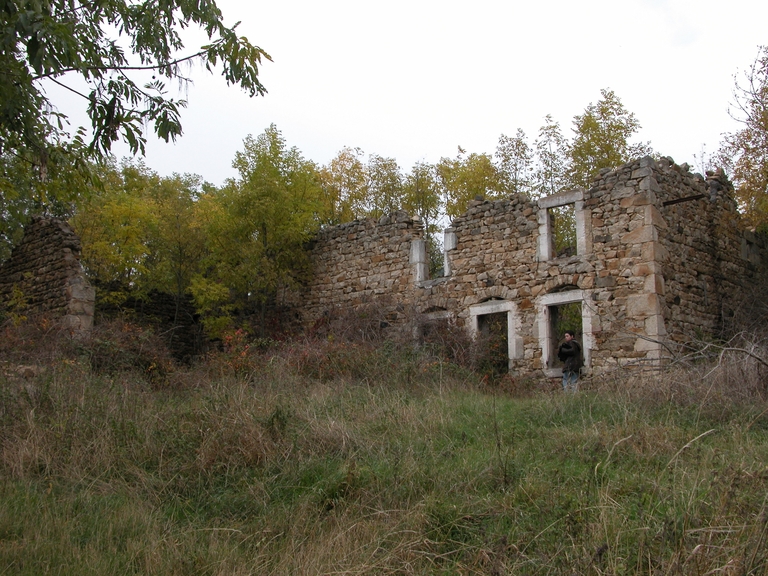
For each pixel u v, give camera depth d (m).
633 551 4.67
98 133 8.38
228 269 17.61
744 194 15.03
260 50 8.80
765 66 15.05
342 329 16.52
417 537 5.26
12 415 7.62
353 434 7.75
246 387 9.58
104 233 18.59
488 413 9.13
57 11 7.97
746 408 8.26
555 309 14.98
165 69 8.57
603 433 7.51
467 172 24.02
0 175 10.83
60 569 4.76
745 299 15.25
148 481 6.70
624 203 13.84
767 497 5.06
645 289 13.26
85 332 12.64
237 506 6.30
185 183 25.28
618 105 22.20
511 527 5.39
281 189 17.78
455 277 16.30
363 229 18.47
